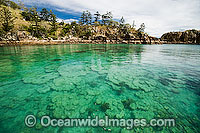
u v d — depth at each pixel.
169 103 4.84
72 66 10.84
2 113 4.09
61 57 15.91
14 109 4.32
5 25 44.34
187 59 14.90
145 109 4.47
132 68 10.19
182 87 6.30
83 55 18.19
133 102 4.96
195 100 5.03
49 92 5.72
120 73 8.78
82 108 4.50
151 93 5.70
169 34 101.88
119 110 4.41
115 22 91.12
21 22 57.50
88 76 8.11
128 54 19.94
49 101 4.92
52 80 7.27
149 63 12.27
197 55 19.22
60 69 9.73
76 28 72.69
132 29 86.81
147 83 6.89
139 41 69.50
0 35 39.16
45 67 10.30
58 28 69.81
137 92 5.83
